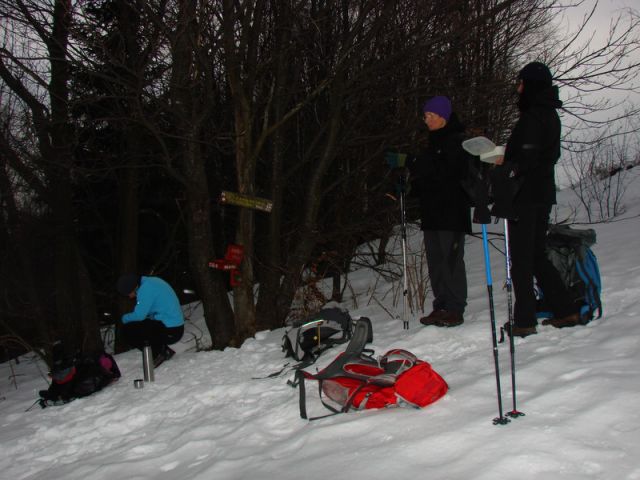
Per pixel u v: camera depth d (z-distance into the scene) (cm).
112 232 1183
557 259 449
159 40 593
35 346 959
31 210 928
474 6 665
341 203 832
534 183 417
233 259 633
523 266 428
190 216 655
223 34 588
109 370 574
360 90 666
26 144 762
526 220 421
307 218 682
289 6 632
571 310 436
